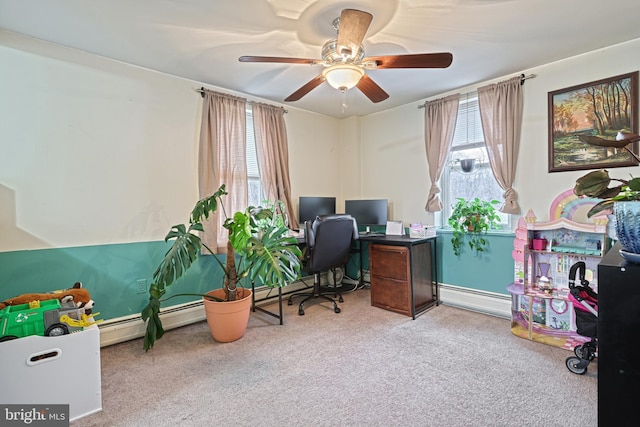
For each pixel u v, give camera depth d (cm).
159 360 231
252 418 167
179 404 180
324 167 432
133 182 274
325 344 254
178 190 299
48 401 163
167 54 255
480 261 324
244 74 293
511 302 289
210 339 268
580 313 210
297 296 386
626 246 91
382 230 408
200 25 213
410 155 384
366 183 434
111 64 262
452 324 291
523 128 293
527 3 191
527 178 292
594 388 188
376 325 291
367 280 425
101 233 258
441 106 346
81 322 184
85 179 251
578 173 265
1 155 218
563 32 226
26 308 192
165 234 291
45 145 234
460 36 230
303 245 357
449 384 195
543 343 248
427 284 337
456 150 349
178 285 298
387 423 162
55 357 165
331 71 204
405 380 200
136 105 275
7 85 220
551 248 269
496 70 291
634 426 82
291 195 393
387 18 205
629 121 241
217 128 315
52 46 236
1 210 219
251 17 204
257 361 228
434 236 341
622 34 230
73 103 245
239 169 330
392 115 401
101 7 192
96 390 175
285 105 385
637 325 82
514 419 163
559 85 272
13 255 223
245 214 275
